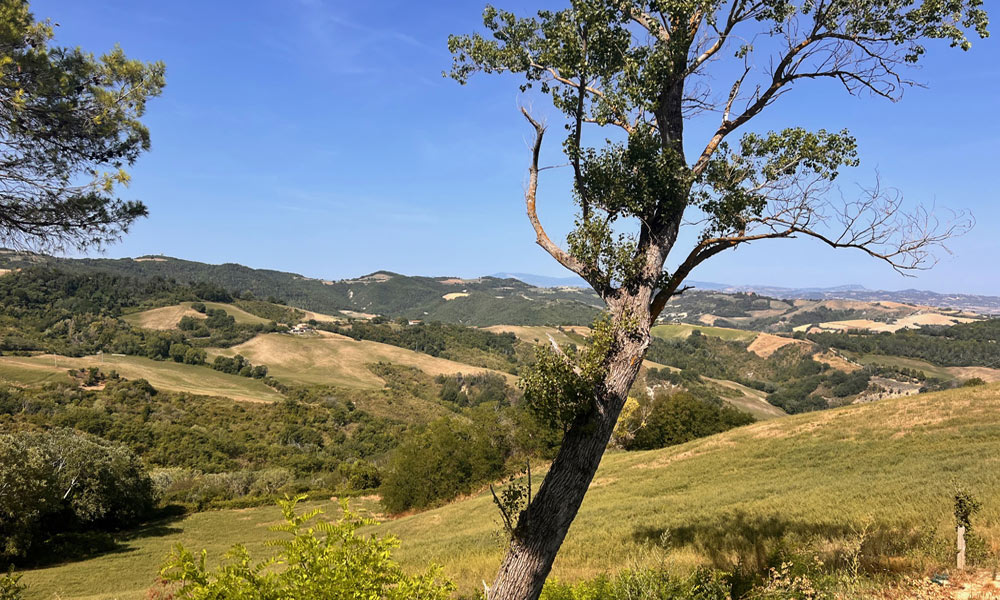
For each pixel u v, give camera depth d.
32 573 33.00
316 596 3.44
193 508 57.62
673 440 61.09
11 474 34.19
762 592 6.77
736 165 6.79
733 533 13.07
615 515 21.86
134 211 8.48
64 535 39.72
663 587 7.09
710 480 29.81
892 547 8.88
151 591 13.67
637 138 6.68
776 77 6.98
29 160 7.64
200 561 3.51
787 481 23.72
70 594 27.45
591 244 6.34
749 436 41.66
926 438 27.34
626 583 7.38
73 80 7.70
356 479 69.31
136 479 50.00
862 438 31.44
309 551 3.67
